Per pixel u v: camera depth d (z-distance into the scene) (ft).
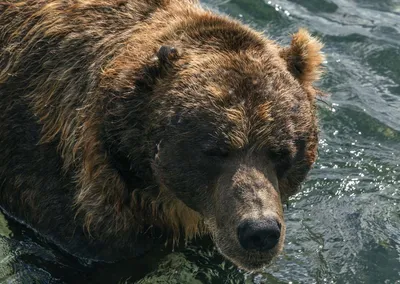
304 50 43.57
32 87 46.75
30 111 46.42
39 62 46.91
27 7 49.29
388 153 57.36
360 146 57.93
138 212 44.06
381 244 49.29
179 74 40.81
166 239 46.47
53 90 45.62
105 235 44.78
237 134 38.91
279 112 39.55
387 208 52.34
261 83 39.83
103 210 43.73
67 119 44.42
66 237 46.39
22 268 47.01
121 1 46.98
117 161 42.34
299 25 69.00
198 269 47.03
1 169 47.98
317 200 52.90
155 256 46.85
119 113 41.39
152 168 41.34
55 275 46.68
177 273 46.85
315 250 48.75
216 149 39.17
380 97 62.39
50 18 47.70
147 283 46.44
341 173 55.26
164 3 46.80
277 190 39.45
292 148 40.09
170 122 39.96
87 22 46.60
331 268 47.44
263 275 46.80
